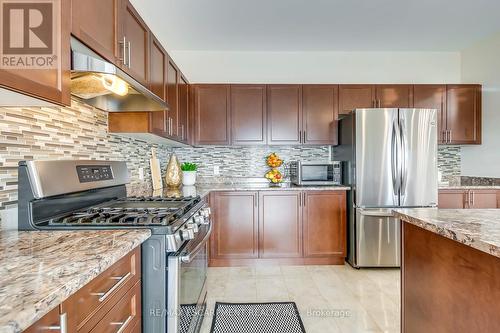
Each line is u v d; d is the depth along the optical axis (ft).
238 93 11.16
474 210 5.00
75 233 3.63
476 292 3.35
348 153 10.41
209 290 8.26
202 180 12.10
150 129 6.95
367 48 12.05
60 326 2.18
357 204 9.81
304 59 12.32
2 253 2.81
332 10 9.03
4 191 3.83
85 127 5.97
